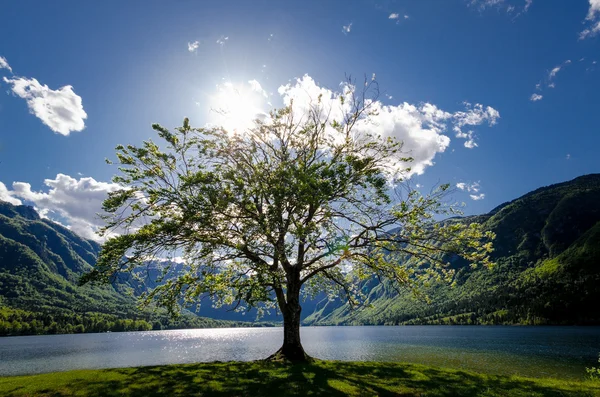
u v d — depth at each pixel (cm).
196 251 2138
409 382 1638
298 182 1808
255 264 1958
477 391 1509
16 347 10275
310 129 2428
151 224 1914
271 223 1747
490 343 8425
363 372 1841
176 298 2025
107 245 1830
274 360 2136
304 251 2286
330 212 2052
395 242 2156
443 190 2100
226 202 1806
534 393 1505
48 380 1653
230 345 9431
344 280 2670
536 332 12838
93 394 1380
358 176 2152
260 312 2541
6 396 1388
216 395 1373
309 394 1382
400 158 2309
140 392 1402
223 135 2219
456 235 2042
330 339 11388
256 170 2147
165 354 7169
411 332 15550
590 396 1464
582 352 6297
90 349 9150
